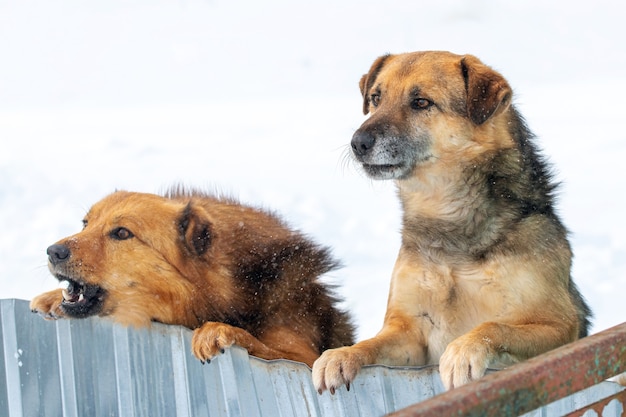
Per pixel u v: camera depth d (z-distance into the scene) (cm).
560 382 328
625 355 345
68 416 636
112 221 741
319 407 605
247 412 618
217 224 793
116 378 645
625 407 389
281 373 608
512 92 741
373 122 757
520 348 638
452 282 707
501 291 691
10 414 630
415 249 731
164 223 754
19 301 632
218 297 759
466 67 758
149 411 642
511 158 736
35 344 635
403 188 770
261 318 771
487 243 700
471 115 735
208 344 631
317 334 798
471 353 593
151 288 740
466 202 717
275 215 866
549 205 741
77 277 717
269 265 794
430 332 721
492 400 308
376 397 601
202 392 636
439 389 603
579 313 721
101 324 649
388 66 810
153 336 648
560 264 706
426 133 747
